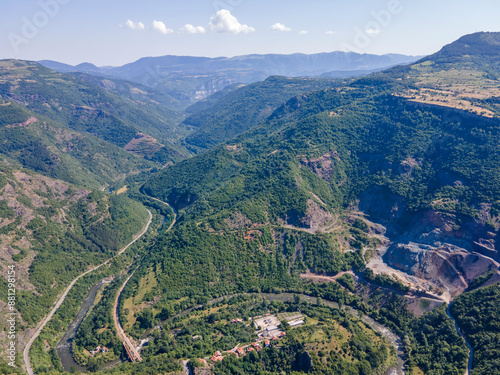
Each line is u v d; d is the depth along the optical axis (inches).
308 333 6348.4
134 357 6451.8
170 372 5693.9
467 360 5925.2
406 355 6417.3
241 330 6830.7
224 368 5757.9
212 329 7007.9
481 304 6742.1
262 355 5944.9
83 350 6850.4
